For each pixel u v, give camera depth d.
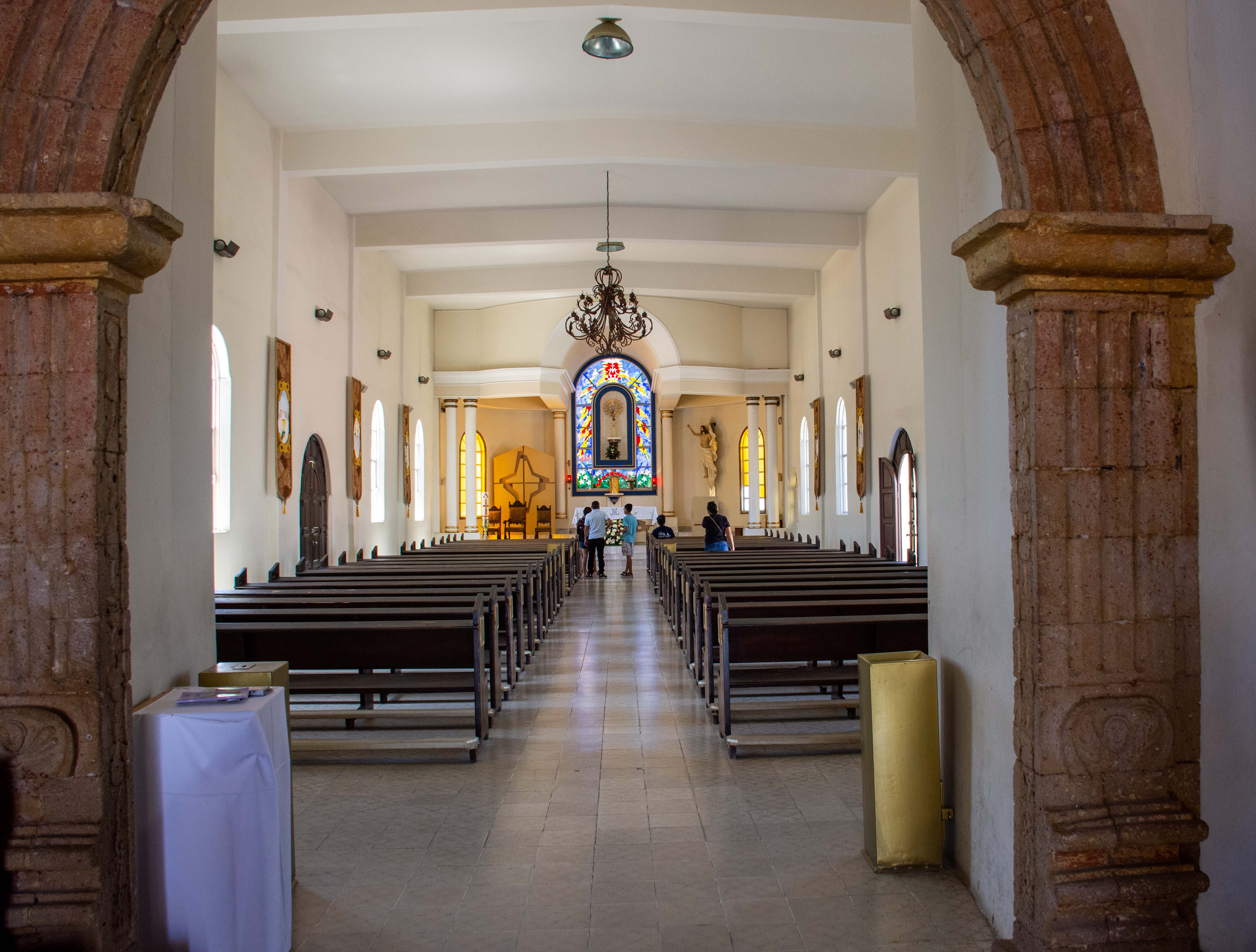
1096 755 2.89
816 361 16.88
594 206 13.11
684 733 5.92
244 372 9.34
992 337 3.24
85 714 2.81
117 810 2.88
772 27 7.73
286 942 3.09
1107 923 2.83
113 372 2.97
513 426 23.09
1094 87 2.96
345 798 4.70
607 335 16.89
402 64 8.70
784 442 20.14
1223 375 3.05
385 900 3.49
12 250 2.79
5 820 2.79
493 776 5.04
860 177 12.05
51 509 2.83
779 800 4.60
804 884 3.60
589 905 3.43
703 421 23.03
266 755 2.99
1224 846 2.99
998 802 3.22
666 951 3.08
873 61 8.69
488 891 3.56
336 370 12.56
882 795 3.69
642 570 18.91
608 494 22.88
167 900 2.98
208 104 3.91
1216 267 2.95
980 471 3.36
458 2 7.03
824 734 5.52
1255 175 3.06
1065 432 2.92
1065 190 2.92
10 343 2.86
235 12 7.05
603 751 5.50
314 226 11.59
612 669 8.04
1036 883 2.89
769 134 10.20
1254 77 3.09
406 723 6.27
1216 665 3.00
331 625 5.62
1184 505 2.98
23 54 2.86
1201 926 2.96
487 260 15.87
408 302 16.95
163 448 3.44
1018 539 3.01
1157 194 2.97
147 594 3.29
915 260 11.53
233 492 9.03
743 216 13.39
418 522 17.91
